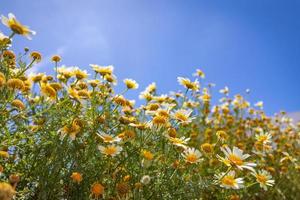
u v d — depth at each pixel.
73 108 0.64
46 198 0.57
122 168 0.68
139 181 0.65
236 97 1.59
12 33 0.56
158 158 0.72
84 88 0.75
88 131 0.66
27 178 0.59
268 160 1.13
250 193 1.00
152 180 0.68
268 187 1.05
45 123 0.61
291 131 1.57
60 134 0.61
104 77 0.79
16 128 0.58
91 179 0.62
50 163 0.58
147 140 0.67
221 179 0.65
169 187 0.68
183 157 0.73
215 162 0.84
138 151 0.68
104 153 0.62
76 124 0.63
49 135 0.60
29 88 0.68
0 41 0.62
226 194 0.84
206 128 1.29
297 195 1.16
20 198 0.57
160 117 0.69
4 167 0.59
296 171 1.20
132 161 0.69
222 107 1.47
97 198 0.58
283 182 1.15
